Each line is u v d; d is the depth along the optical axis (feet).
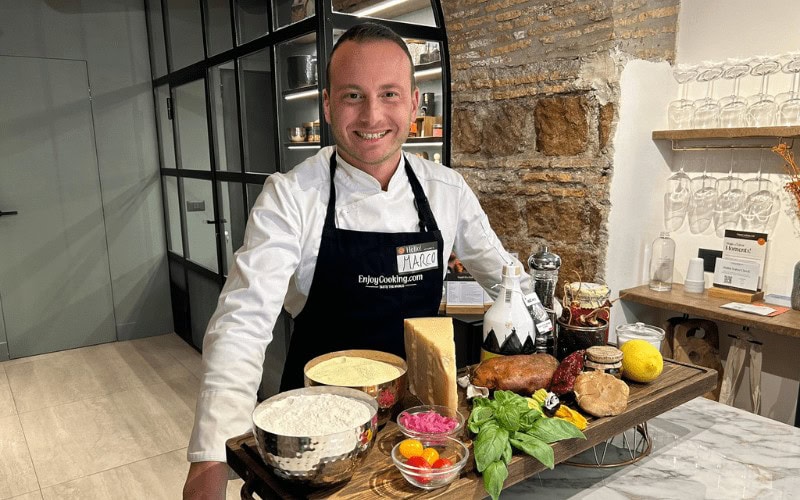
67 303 13.07
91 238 13.17
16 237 12.32
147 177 13.66
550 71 7.70
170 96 12.37
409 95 3.47
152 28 12.81
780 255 7.04
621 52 6.98
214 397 2.97
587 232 7.56
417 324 3.22
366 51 3.25
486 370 3.34
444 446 2.74
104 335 13.62
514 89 8.23
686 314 7.65
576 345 3.69
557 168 7.83
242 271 3.45
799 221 6.81
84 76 12.55
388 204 3.99
